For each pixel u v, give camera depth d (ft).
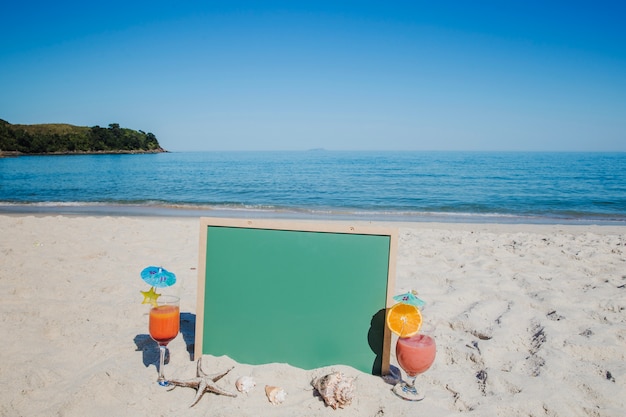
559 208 55.21
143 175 111.14
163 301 8.91
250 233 9.78
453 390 9.17
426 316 13.41
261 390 8.82
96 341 10.93
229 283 9.82
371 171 131.44
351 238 9.58
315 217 43.73
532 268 19.08
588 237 27.35
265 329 9.73
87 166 152.05
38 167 142.10
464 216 46.47
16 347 10.58
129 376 9.05
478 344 11.21
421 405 8.44
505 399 8.70
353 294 9.59
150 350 10.55
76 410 8.04
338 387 8.23
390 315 8.93
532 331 12.25
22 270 16.76
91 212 43.32
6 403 8.24
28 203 51.78
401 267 19.08
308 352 9.66
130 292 14.98
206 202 56.39
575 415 8.37
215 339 9.86
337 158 256.93
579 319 13.03
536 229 35.01
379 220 41.45
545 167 156.04
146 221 30.40
